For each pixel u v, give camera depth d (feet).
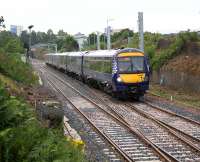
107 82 98.99
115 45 238.07
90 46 295.89
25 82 100.17
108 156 45.55
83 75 139.74
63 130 52.95
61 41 440.86
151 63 133.90
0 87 36.01
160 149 47.39
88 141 53.01
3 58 98.58
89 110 78.74
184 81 108.68
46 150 30.66
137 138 54.34
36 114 49.39
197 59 111.45
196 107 81.00
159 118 69.21
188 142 50.14
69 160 31.86
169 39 146.92
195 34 130.21
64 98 98.78
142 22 109.09
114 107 82.28
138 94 94.38
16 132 31.40
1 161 29.07
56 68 247.91
